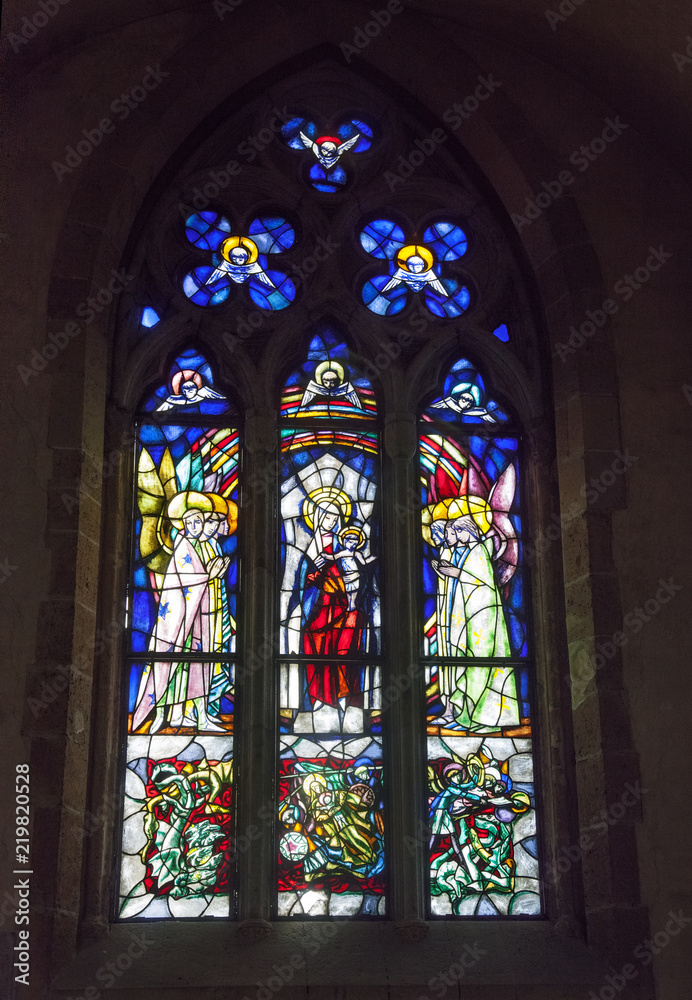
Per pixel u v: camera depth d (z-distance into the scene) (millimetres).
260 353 9594
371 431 9586
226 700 8734
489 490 9492
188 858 8305
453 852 8484
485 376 9820
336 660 8914
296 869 8336
